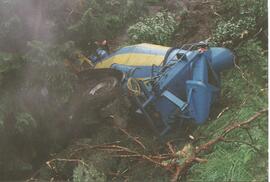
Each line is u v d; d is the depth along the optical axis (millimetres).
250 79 6719
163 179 5773
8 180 6672
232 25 7586
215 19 8617
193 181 5234
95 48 7418
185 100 6680
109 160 6406
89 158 6438
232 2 8156
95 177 5766
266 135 5188
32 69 6238
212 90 6430
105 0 7395
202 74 6324
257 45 7066
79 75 7117
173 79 6508
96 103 6934
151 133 6965
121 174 6238
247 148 5102
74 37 6965
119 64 7281
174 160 5746
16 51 6391
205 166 5324
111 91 6910
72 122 6953
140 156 6000
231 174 4867
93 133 7148
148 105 6672
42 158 6949
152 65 6852
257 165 4855
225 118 6199
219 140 5379
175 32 8945
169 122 6602
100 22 7086
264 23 7434
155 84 6613
